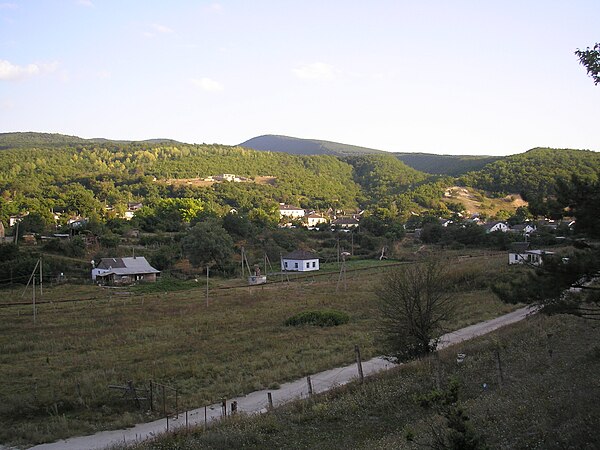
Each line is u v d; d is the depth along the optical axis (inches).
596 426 425.1
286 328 1414.9
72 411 807.7
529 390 621.0
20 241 3312.0
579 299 523.5
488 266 2309.3
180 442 624.4
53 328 1482.5
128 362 1082.7
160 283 2496.3
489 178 6535.4
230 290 2304.4
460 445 317.4
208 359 1087.6
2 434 704.4
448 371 824.3
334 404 713.6
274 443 601.9
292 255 3125.0
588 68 480.4
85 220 4114.2
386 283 1083.9
